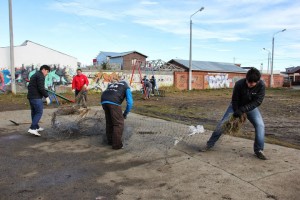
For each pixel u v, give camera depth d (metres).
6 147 6.56
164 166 5.29
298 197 4.06
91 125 7.73
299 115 13.63
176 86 35.34
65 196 4.13
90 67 41.38
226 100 21.80
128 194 4.18
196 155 5.88
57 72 26.84
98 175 4.89
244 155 5.86
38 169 5.18
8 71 24.97
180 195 4.14
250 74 5.32
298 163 5.39
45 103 16.06
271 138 8.07
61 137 7.38
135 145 6.58
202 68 43.31
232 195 4.12
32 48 26.16
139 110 14.27
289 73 75.75
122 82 6.60
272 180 4.62
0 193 4.22
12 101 18.39
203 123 10.52
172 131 7.91
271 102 21.50
